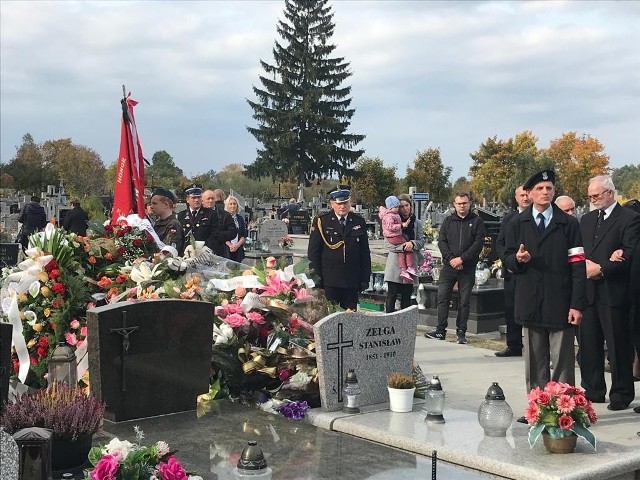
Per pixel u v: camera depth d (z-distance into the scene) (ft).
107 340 18.90
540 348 21.50
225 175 267.80
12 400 16.38
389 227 38.96
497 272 45.19
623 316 23.35
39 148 242.99
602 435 20.31
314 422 20.30
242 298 23.85
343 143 227.61
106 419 19.13
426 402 20.02
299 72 229.04
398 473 15.61
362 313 21.68
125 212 30.42
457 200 36.47
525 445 17.85
